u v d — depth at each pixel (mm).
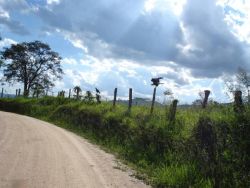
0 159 12250
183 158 12773
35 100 54469
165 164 13445
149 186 11055
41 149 15039
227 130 11375
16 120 29688
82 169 12016
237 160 10391
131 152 16609
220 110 13273
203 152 11695
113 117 23031
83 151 16078
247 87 11656
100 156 15469
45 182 9844
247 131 10797
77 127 29172
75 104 35969
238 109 11633
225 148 11078
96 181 10609
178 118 16047
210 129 11828
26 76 83250
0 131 20250
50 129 24734
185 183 11008
